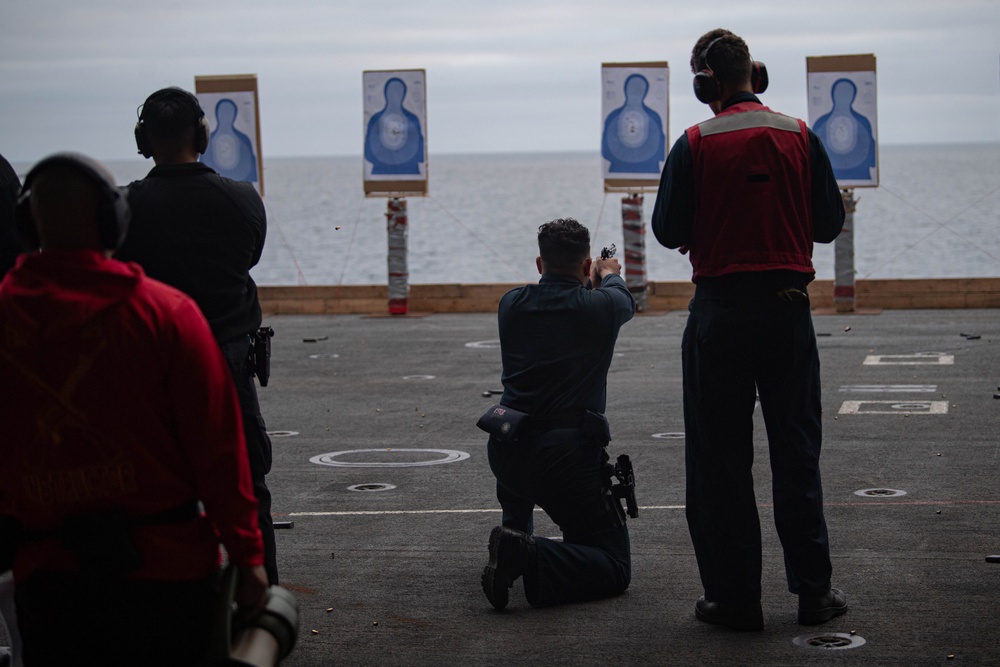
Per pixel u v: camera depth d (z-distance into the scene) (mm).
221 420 3045
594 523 5824
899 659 4867
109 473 2984
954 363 15180
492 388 14328
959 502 7723
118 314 2959
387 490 8703
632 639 5230
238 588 3078
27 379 2959
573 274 5965
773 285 5051
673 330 20156
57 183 2975
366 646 5242
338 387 14695
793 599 5758
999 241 96375
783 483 5266
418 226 132500
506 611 5699
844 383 13703
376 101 23375
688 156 5129
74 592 2977
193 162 4883
